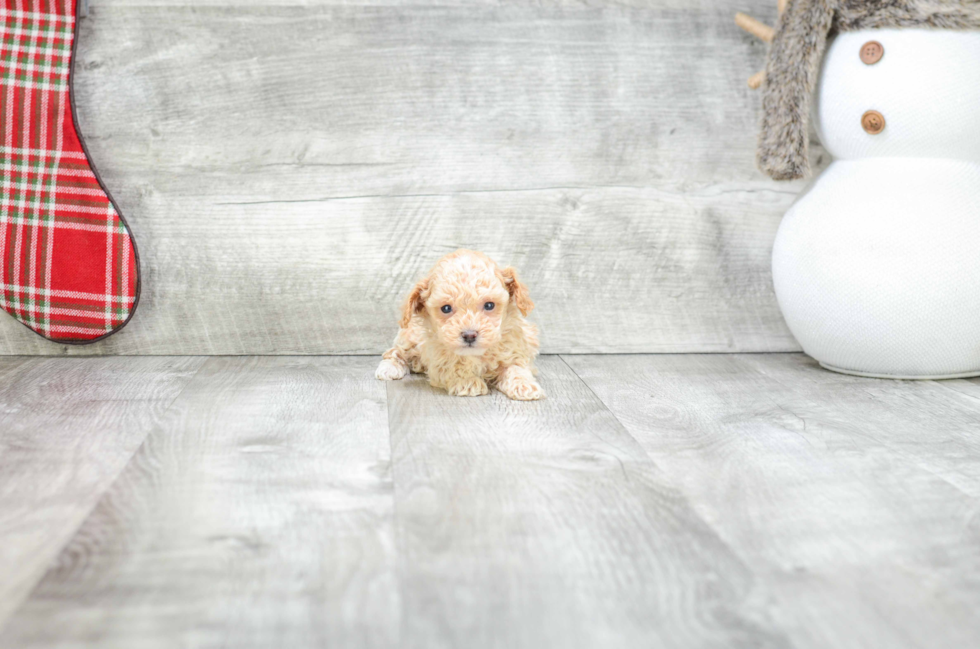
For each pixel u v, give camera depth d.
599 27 1.77
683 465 1.09
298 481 1.02
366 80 1.74
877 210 1.51
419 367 1.62
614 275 1.83
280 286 1.77
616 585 0.77
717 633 0.69
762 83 1.61
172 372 1.60
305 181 1.75
